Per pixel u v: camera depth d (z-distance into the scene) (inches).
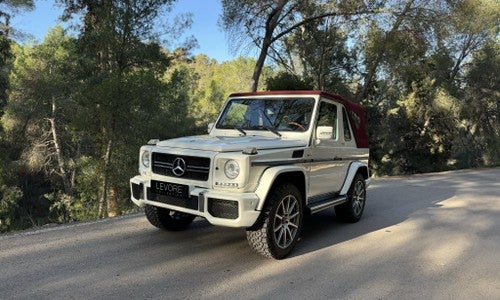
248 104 257.9
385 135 1138.0
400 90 1160.2
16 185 949.2
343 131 269.7
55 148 992.2
